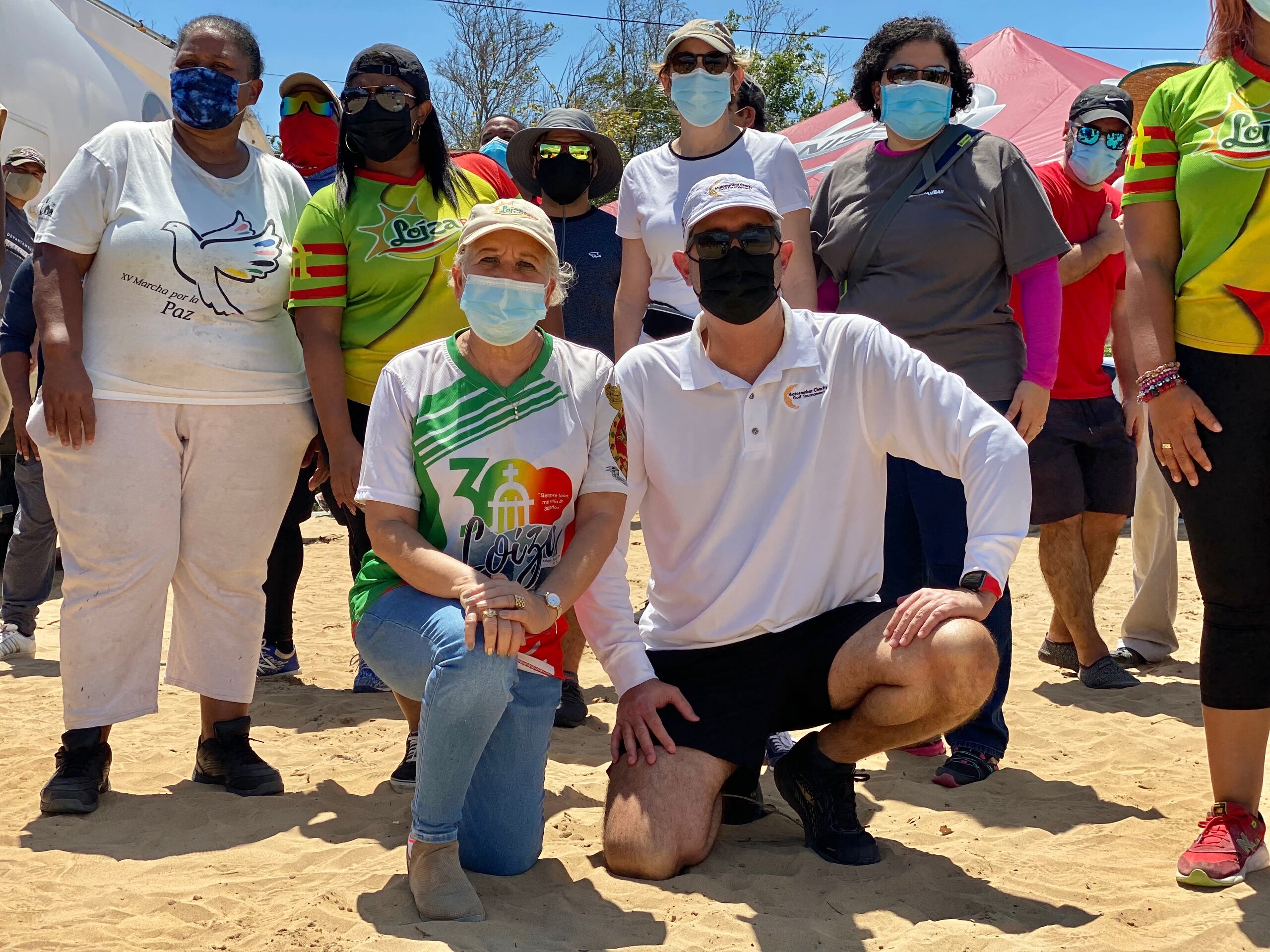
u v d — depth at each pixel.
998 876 3.23
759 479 3.36
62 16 8.88
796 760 3.42
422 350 3.18
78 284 3.69
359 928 2.83
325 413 3.80
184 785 3.97
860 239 4.24
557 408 3.14
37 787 3.89
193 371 3.72
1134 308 3.24
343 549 9.88
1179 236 3.22
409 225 3.89
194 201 3.77
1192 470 3.14
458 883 2.93
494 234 3.04
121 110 9.34
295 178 4.10
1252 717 3.15
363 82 3.76
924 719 3.08
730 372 3.35
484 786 3.15
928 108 4.09
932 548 4.19
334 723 4.81
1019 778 4.13
